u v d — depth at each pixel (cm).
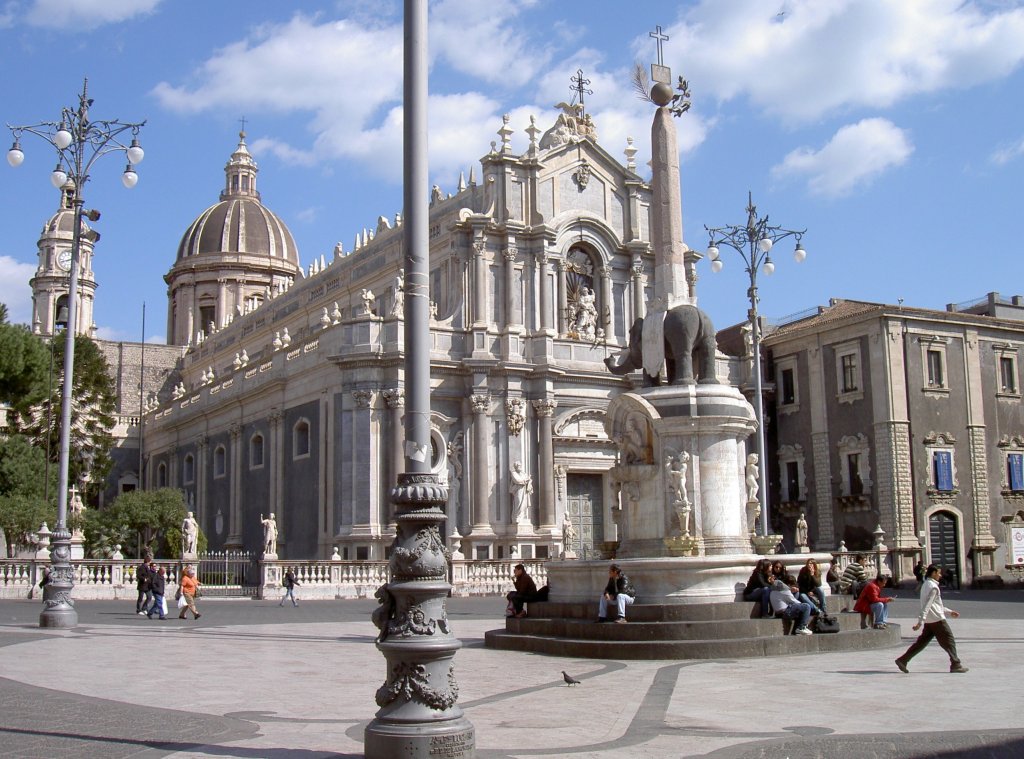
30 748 1142
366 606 4053
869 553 4912
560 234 5828
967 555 5716
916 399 5709
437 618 1086
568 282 5900
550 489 5497
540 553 5406
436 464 5328
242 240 10319
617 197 6112
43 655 2153
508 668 1903
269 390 6097
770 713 1362
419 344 1170
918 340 5788
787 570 2433
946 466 5709
